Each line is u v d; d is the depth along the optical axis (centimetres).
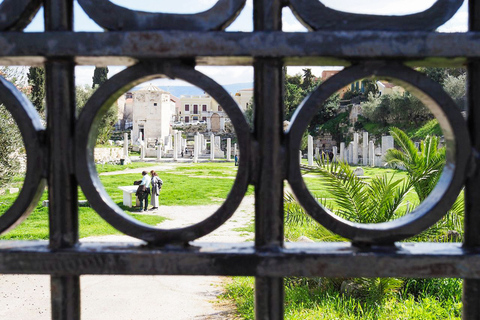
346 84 86
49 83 88
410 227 87
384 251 87
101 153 3109
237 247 90
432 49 84
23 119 86
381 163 2947
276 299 90
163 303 510
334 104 4775
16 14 86
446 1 86
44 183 92
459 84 2573
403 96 3534
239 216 1051
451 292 476
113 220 87
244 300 503
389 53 84
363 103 4050
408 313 417
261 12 88
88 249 88
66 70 88
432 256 86
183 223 1027
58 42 84
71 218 89
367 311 434
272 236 89
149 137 5331
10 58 86
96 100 86
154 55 84
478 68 89
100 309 492
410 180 473
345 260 86
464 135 85
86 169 86
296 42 84
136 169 2652
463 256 86
